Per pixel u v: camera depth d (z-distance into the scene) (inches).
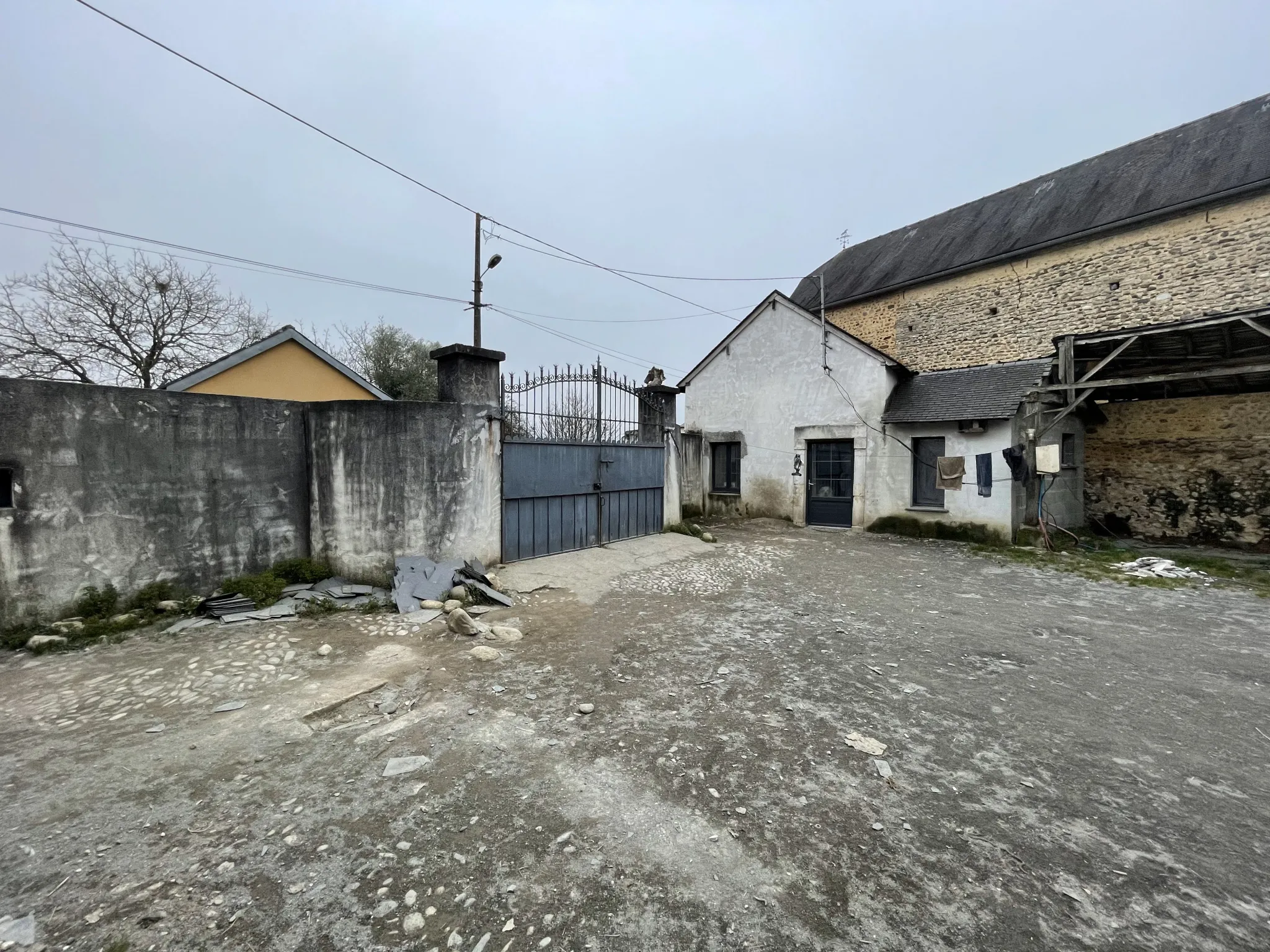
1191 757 108.2
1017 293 466.3
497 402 253.3
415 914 69.6
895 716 124.8
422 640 172.2
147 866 77.4
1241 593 240.1
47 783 97.0
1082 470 420.8
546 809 90.8
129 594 185.2
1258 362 265.1
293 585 220.5
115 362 589.9
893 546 353.4
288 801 92.7
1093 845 83.0
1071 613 208.7
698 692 137.0
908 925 68.1
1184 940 66.1
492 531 249.9
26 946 64.1
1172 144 426.3
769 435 477.1
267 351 383.9
